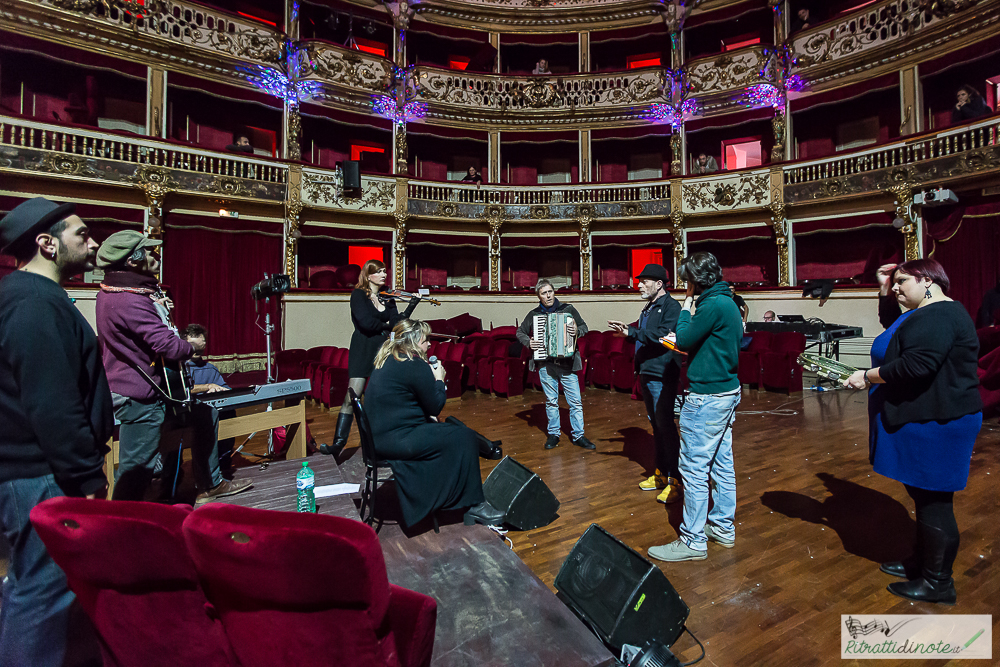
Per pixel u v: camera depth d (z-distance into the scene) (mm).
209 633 1180
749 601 2289
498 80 14148
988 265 9008
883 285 2982
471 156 15430
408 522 2594
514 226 13906
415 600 1263
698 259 2689
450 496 2672
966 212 9211
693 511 2689
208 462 2854
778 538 2908
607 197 13570
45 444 1393
